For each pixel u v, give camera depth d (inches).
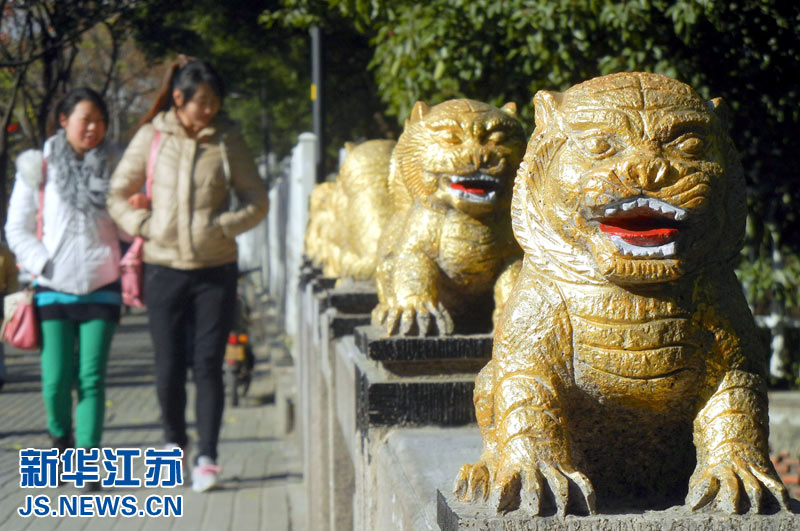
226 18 566.3
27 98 569.3
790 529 60.9
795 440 211.6
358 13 256.4
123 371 490.3
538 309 70.3
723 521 61.1
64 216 217.2
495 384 71.8
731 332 68.5
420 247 116.6
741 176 70.6
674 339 67.8
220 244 220.4
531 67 202.4
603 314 68.4
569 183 67.7
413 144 117.8
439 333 111.0
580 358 69.6
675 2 174.6
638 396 69.2
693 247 67.2
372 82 554.9
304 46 611.5
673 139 66.3
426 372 107.6
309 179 475.5
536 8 184.2
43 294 221.5
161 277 219.1
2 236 478.6
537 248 71.7
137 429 321.7
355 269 180.9
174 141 220.8
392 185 133.0
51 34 497.4
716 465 65.2
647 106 66.8
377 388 104.8
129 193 221.1
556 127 70.1
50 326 222.1
